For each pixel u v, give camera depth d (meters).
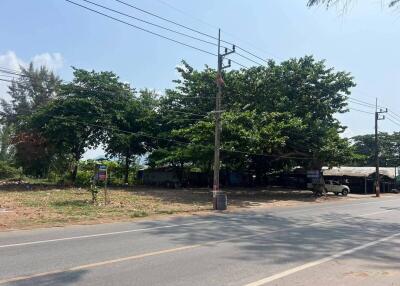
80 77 42.91
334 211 25.14
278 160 45.75
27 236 12.69
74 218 17.67
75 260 9.12
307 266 9.12
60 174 47.56
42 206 22.56
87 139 43.56
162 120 45.38
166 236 13.15
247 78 40.69
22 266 8.47
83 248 10.65
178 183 48.56
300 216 21.36
